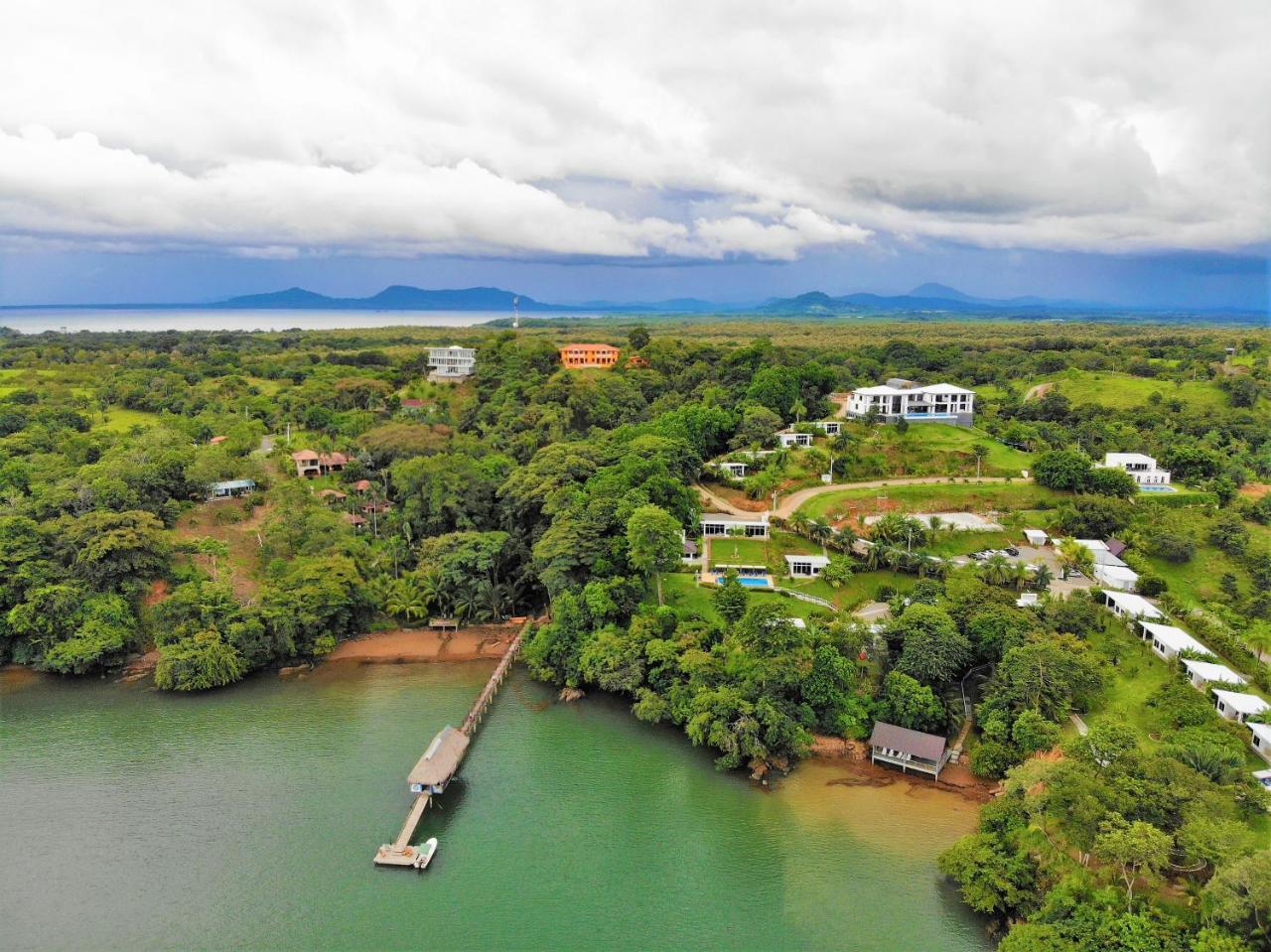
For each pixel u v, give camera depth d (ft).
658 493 376.68
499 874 223.10
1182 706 255.91
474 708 298.56
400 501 464.24
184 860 226.17
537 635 336.29
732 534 397.19
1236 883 166.09
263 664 344.49
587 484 399.44
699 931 202.69
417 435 524.11
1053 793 203.62
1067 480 426.10
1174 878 190.60
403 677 338.13
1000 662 284.20
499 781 265.75
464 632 378.53
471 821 245.65
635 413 600.39
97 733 292.20
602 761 276.82
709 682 285.84
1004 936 195.42
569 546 345.31
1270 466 472.85
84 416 554.87
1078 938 177.47
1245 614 330.13
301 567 367.04
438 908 210.18
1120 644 293.84
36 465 428.15
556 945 198.08
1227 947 160.56
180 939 198.90
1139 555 365.20
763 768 266.57
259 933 201.16
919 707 274.98
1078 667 264.11
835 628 297.74
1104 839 185.57
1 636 339.98
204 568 377.09
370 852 230.68
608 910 209.77
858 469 457.27
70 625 334.85
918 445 478.59
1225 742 232.94
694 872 223.71
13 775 264.72
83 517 355.15
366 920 205.57
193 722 300.40
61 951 195.11
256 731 294.66
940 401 528.22
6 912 206.49
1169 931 173.68
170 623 333.42
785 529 397.80
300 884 217.56
